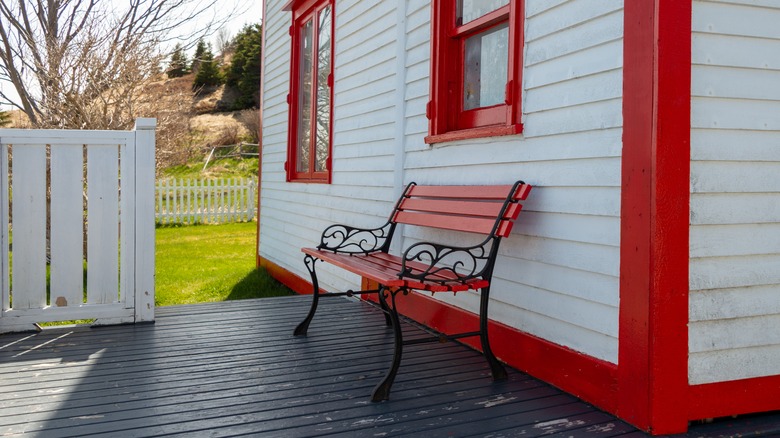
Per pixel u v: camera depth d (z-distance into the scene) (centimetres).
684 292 267
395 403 302
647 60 266
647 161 266
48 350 390
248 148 2703
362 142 564
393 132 507
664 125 262
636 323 272
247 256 1038
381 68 528
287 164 761
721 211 274
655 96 262
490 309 387
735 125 276
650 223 264
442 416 285
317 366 362
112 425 272
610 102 292
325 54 671
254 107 3216
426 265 403
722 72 273
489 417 284
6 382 328
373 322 477
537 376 340
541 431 268
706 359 273
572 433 266
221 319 483
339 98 614
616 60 288
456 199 404
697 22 268
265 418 282
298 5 736
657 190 262
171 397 308
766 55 280
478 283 330
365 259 424
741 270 279
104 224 450
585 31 308
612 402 287
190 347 400
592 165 303
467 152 412
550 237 332
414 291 479
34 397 306
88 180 444
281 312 512
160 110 1034
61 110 898
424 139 452
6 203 432
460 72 438
